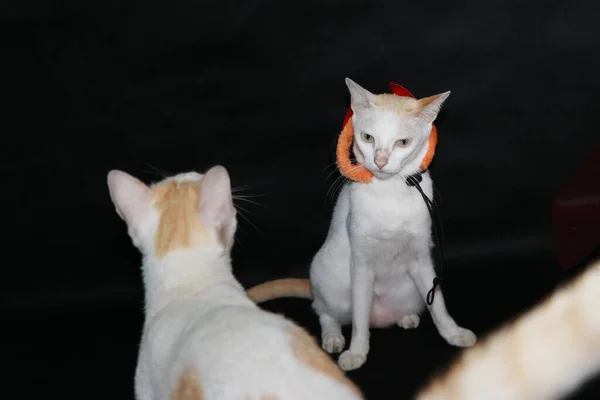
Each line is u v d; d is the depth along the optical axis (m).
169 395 1.35
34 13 1.89
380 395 1.63
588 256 1.93
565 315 1.78
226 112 1.96
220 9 1.91
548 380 1.66
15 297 1.96
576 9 1.91
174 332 1.39
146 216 1.47
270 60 1.94
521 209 1.98
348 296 1.75
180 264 1.45
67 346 1.82
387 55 1.94
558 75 1.94
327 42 1.93
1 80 1.91
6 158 1.94
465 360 1.70
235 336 1.33
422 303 1.77
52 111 1.93
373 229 1.65
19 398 1.70
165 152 1.97
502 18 1.92
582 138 1.96
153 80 1.94
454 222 1.99
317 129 1.96
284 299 1.89
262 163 1.97
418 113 1.59
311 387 1.29
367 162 1.60
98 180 1.96
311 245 1.99
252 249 1.99
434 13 1.92
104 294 1.96
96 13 1.90
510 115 1.96
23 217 1.96
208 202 1.45
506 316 1.79
